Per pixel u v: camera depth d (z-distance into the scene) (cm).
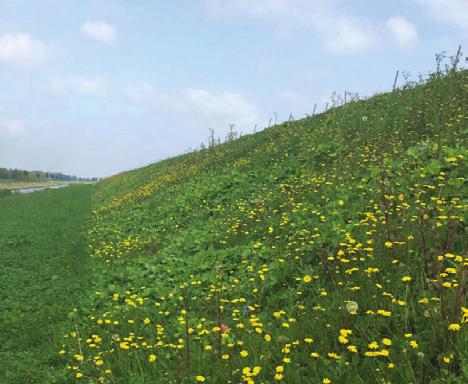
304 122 1892
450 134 941
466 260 415
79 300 709
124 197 2236
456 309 341
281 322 466
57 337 555
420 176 707
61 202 2612
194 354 430
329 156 1221
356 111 1628
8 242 1256
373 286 450
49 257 1076
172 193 1683
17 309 695
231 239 848
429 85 1528
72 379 445
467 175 666
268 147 1642
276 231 775
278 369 343
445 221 518
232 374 373
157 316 574
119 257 998
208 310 565
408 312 388
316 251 598
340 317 412
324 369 352
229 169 1602
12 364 491
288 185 1078
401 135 1127
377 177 798
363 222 639
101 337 536
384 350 333
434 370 318
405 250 505
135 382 399
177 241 955
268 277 582
